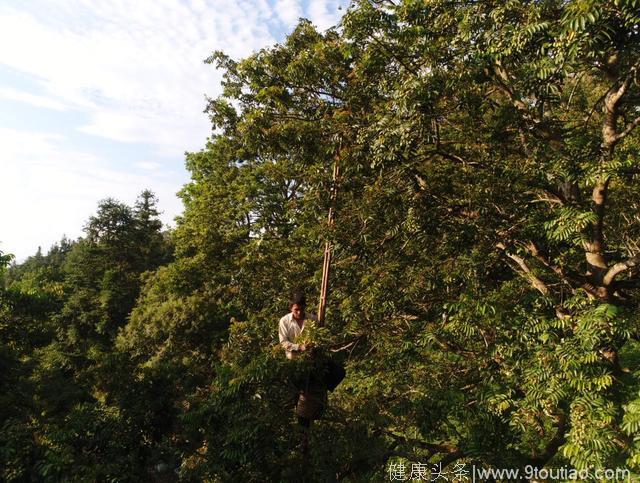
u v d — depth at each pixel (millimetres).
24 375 8164
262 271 13727
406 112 6598
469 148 7816
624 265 6449
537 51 5973
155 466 6492
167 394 7188
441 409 6109
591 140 6691
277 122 9383
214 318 22219
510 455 5719
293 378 5766
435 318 8359
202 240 19922
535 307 6469
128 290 41812
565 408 6027
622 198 8352
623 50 5395
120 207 46688
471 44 6680
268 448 5613
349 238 7578
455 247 7617
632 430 4125
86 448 6539
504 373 6273
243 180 19562
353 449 5598
